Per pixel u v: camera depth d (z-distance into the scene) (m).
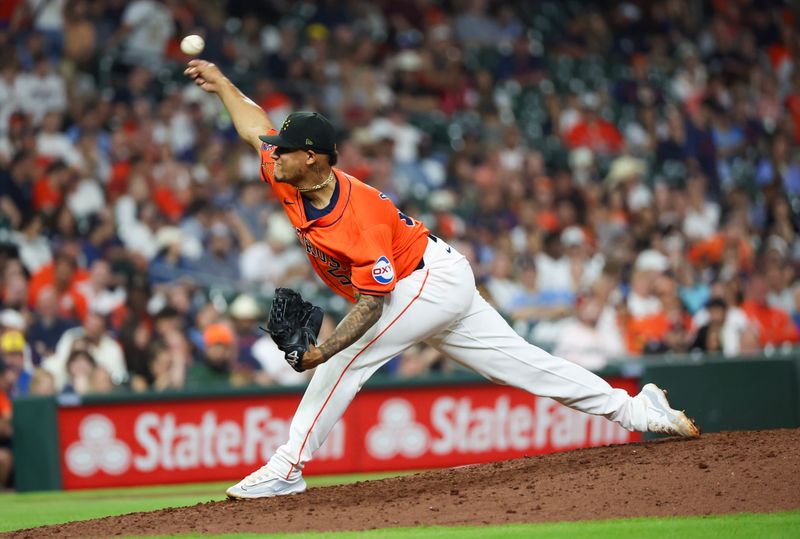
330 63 58.09
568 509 17.56
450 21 65.62
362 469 35.22
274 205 48.09
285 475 19.44
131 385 37.12
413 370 39.59
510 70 64.12
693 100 66.75
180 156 50.16
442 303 18.80
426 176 55.00
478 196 53.94
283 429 34.72
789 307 51.72
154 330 38.34
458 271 18.92
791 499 17.33
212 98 52.94
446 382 35.88
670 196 57.34
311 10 62.03
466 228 50.44
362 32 62.44
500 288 46.62
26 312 38.84
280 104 54.66
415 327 18.81
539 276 48.69
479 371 19.80
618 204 55.72
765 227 60.84
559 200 54.69
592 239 53.69
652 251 51.03
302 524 17.47
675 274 50.22
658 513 17.08
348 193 18.14
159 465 33.91
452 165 55.62
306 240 18.56
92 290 40.72
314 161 17.86
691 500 17.59
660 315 44.88
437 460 35.75
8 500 30.81
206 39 55.47
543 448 36.38
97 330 37.25
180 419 34.09
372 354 18.92
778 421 37.84
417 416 35.66
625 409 20.23
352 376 19.05
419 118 59.12
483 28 66.31
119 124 49.44
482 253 49.34
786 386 38.03
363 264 17.92
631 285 47.34
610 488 18.38
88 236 44.50
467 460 35.94
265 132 20.08
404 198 52.28
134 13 54.00
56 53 51.69
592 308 42.91
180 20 55.34
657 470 18.97
